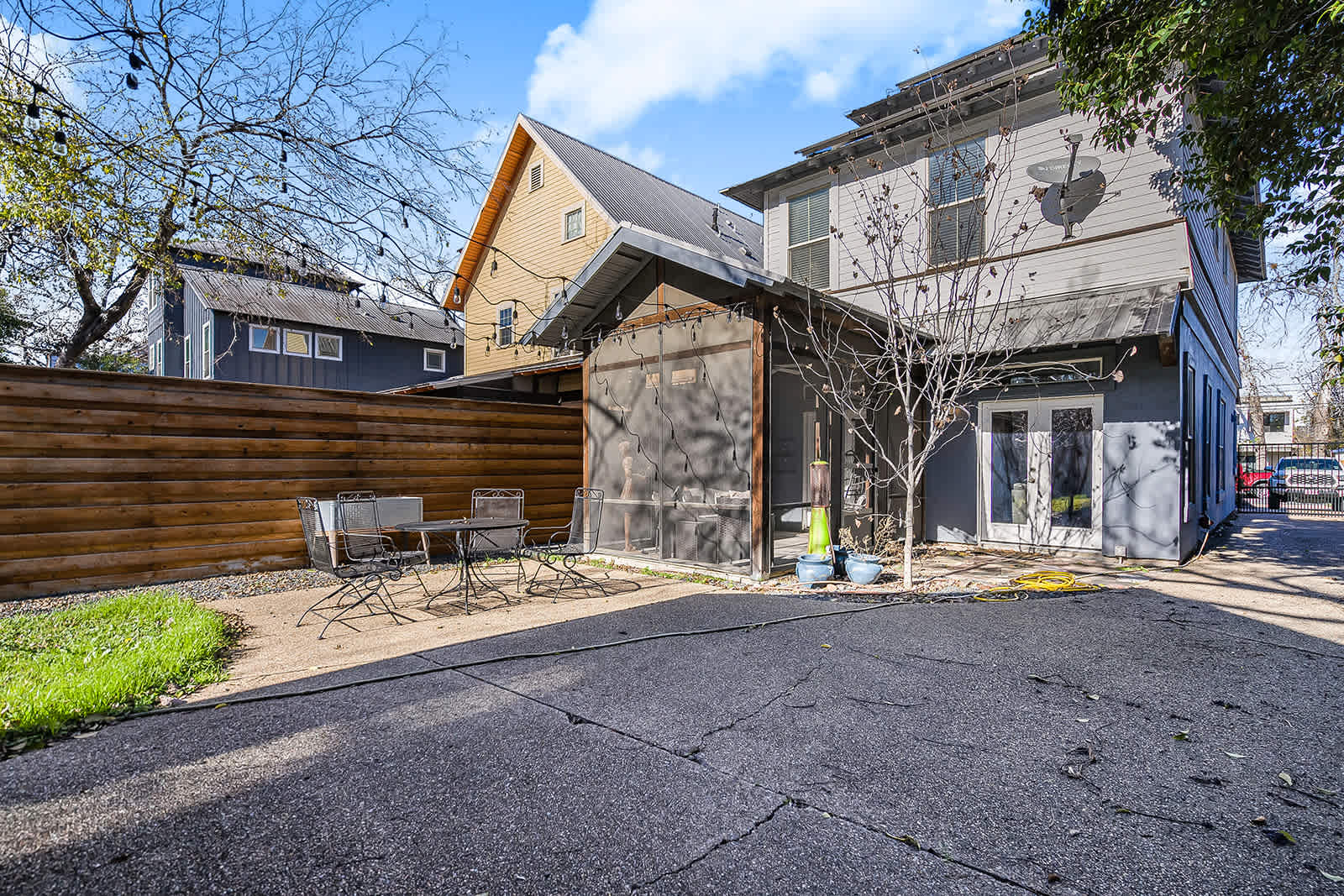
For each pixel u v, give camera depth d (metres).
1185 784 2.79
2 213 6.62
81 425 6.27
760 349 7.13
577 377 13.48
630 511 8.62
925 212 10.46
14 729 3.14
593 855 2.27
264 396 7.44
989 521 10.10
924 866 2.22
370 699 3.75
